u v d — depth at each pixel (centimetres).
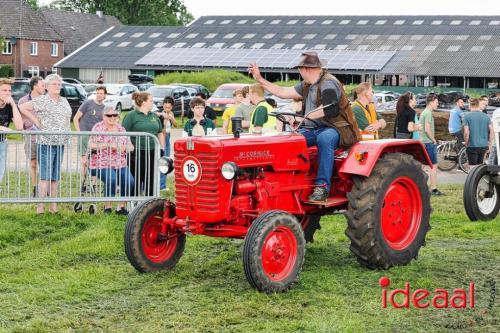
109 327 636
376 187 811
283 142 793
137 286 767
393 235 850
